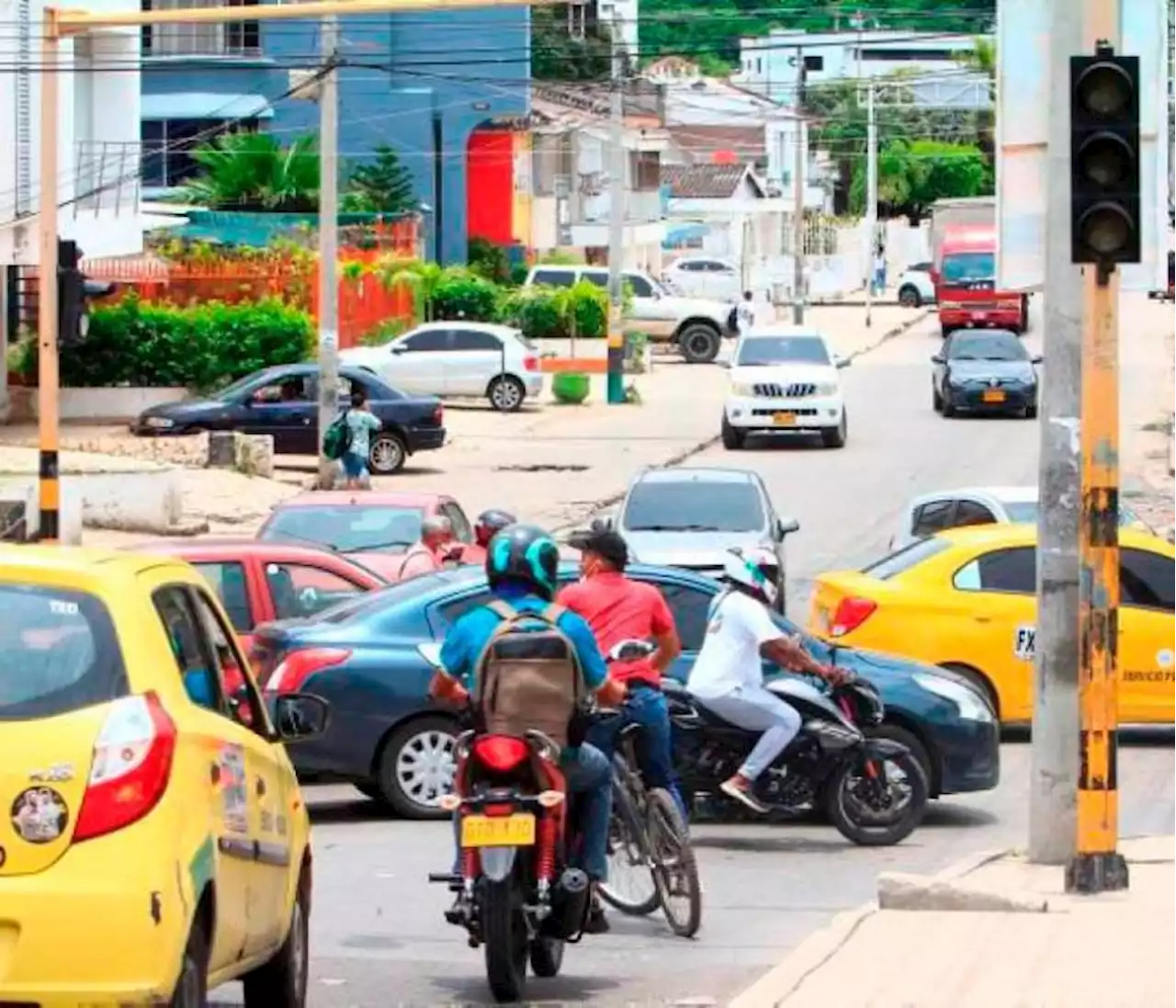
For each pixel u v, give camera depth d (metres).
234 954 11.91
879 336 110.69
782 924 18.00
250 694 13.15
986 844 21.92
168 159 97.75
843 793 21.69
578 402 78.69
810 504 55.12
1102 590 16.73
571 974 16.05
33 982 10.21
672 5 140.00
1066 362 18.44
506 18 99.56
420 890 19.28
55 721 10.59
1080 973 14.30
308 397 60.53
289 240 81.94
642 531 36.72
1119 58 15.90
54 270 39.03
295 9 35.25
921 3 160.25
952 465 62.59
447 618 23.11
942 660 28.22
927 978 14.28
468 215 105.06
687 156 156.50
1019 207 18.70
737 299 116.06
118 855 10.38
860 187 180.00
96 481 48.47
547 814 14.70
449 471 60.62
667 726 17.62
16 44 55.81
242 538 30.97
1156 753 27.94
